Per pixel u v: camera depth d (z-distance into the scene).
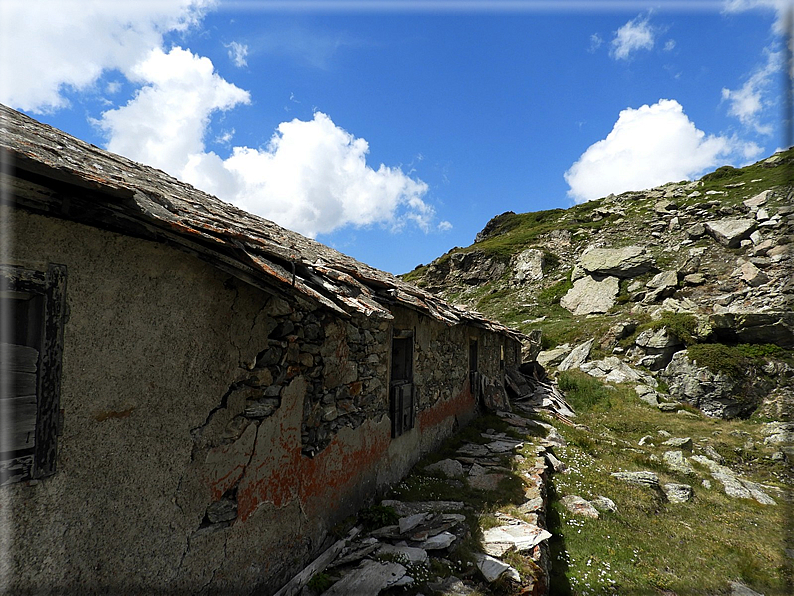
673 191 46.00
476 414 12.07
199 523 3.25
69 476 2.47
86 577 2.55
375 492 6.02
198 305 3.25
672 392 17.22
